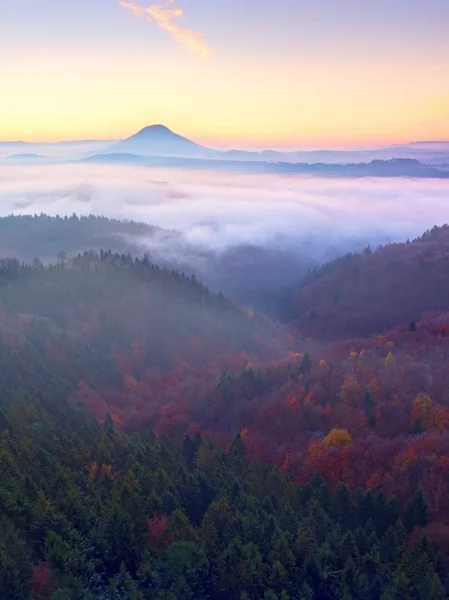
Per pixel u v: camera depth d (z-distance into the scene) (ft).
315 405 321.32
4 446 196.65
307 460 262.26
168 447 263.70
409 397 308.19
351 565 153.28
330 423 302.45
